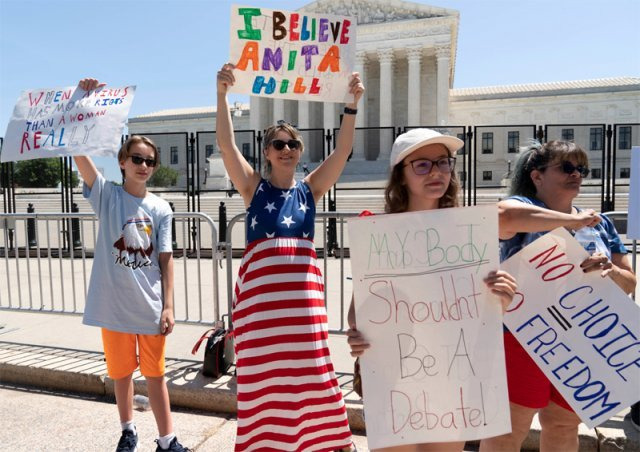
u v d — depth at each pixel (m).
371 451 2.12
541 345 2.10
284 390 2.24
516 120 46.09
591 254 2.15
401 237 1.98
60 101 3.28
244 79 2.59
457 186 2.20
